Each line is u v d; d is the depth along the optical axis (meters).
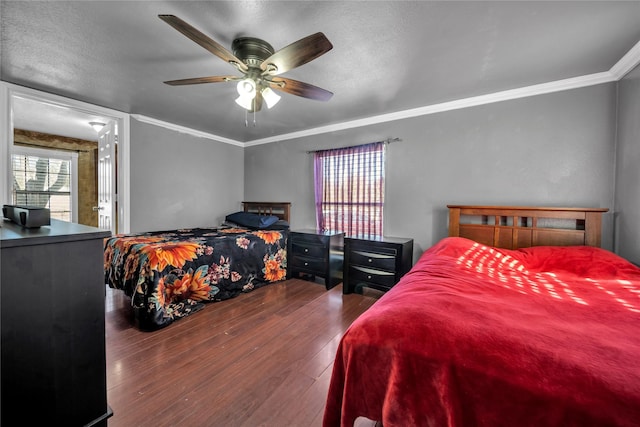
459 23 1.64
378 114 3.35
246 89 1.80
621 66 2.07
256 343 1.93
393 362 0.93
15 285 0.75
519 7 1.50
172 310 2.27
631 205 2.01
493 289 1.42
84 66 2.21
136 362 1.69
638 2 1.45
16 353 0.75
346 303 2.72
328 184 3.79
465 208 2.69
